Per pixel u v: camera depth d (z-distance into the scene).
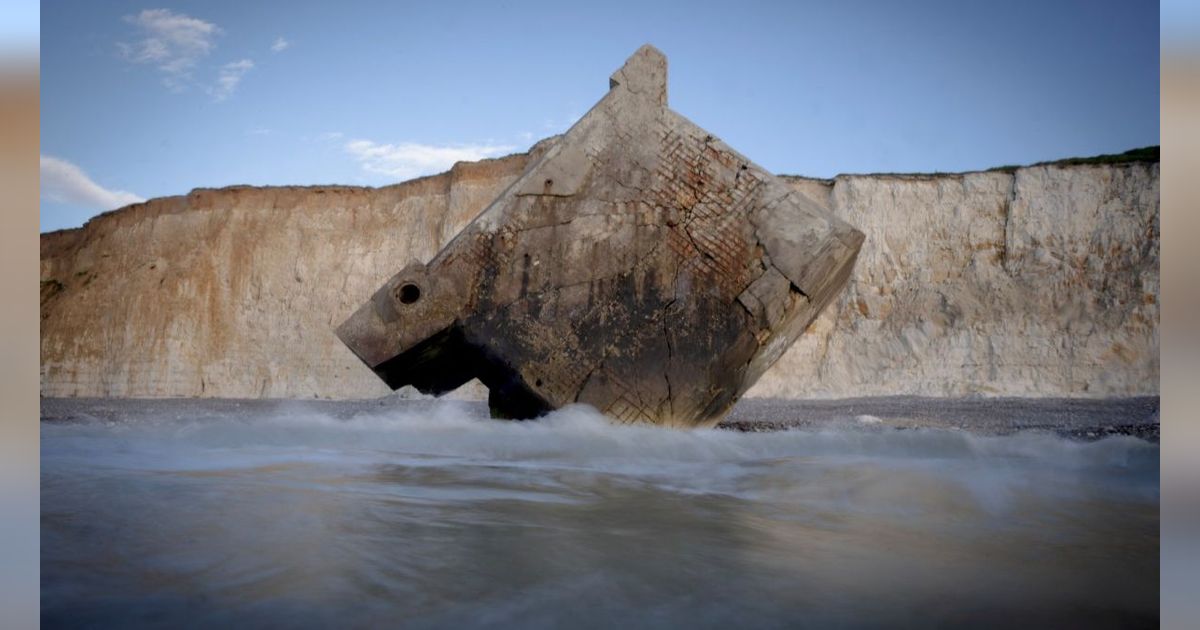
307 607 2.25
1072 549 2.98
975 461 5.21
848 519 3.46
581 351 6.65
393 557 2.76
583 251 6.74
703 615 2.26
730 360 6.64
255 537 2.98
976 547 2.99
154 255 30.25
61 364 29.31
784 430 7.68
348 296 26.95
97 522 3.16
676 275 6.70
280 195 29.44
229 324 27.98
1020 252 23.45
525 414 7.28
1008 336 22.36
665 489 4.22
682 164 6.84
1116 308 21.98
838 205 24.98
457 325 6.67
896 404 18.25
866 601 2.39
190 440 6.23
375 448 5.86
